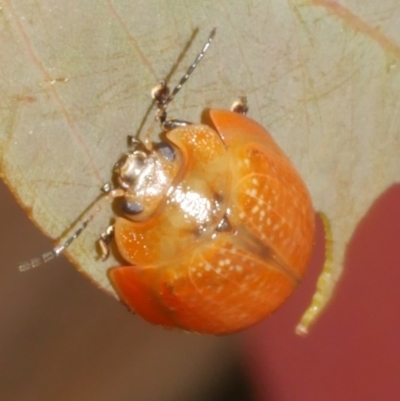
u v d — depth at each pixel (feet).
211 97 0.31
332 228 0.32
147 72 0.30
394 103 0.31
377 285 0.37
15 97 0.30
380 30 0.31
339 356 0.37
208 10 0.30
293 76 0.31
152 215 0.31
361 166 0.32
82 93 0.30
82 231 0.31
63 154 0.30
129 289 0.31
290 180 0.31
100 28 0.30
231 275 0.31
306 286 0.36
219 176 0.31
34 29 0.29
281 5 0.30
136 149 0.30
